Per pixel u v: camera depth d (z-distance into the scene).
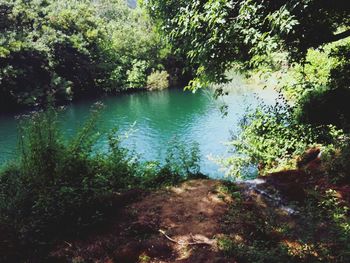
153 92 49.66
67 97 42.81
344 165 6.67
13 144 24.78
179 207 5.95
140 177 7.58
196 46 8.52
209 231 5.19
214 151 19.39
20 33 41.53
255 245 4.80
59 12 48.03
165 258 4.70
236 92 34.41
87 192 5.91
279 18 6.86
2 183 6.40
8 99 39.88
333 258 4.38
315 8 7.62
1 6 41.91
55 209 5.39
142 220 5.53
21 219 5.25
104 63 51.59
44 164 6.32
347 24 9.83
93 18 54.47
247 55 8.67
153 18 10.81
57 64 44.56
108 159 7.73
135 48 56.03
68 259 4.67
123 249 4.82
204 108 32.41
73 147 6.99
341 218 5.26
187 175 7.91
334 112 10.22
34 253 4.75
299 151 8.88
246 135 11.42
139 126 27.59
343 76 11.66
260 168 10.09
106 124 28.88
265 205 5.97
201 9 8.98
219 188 6.56
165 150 20.89
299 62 8.56
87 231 5.27
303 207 5.60
